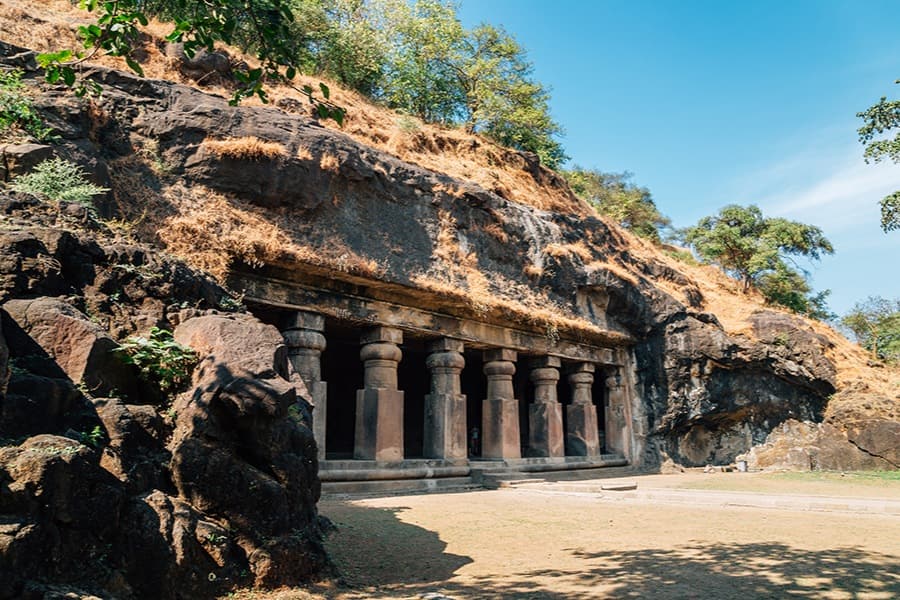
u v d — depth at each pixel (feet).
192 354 23.88
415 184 63.67
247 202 50.14
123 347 22.48
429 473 59.52
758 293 131.85
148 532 18.52
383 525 36.01
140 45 57.16
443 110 110.22
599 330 80.28
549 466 71.46
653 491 53.88
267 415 22.09
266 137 51.42
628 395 87.92
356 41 95.66
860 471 85.35
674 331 87.04
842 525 37.93
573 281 78.48
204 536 19.72
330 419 81.10
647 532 35.42
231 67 61.62
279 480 22.33
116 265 25.89
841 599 21.81
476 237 69.05
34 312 21.16
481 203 69.92
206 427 21.45
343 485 53.06
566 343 78.69
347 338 67.10
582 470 76.48
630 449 86.43
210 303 29.04
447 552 29.78
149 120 47.88
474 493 56.59
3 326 20.15
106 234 29.17
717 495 50.16
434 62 108.37
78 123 42.52
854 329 157.99
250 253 47.88
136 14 23.59
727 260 134.72
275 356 24.70
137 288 26.04
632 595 22.45
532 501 49.57
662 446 87.15
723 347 87.45
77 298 23.85
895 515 42.16
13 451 16.65
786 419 92.22
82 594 15.93
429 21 107.24
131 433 20.49
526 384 93.61
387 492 55.52
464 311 65.05
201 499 20.71
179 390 23.41
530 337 73.46
